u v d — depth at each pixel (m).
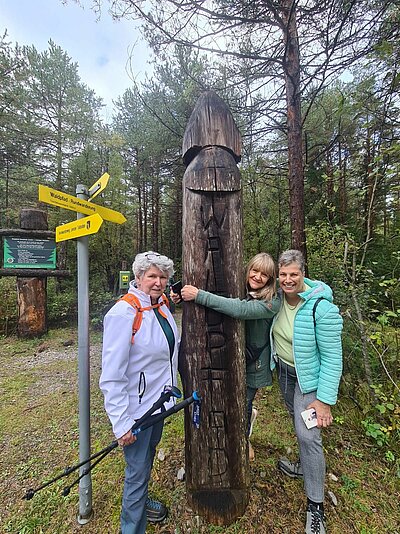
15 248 5.30
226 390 1.57
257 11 3.07
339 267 2.83
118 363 1.25
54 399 3.03
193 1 2.74
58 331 5.70
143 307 1.36
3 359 4.32
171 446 2.19
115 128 10.44
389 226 4.43
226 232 1.57
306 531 1.52
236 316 1.50
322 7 2.81
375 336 2.23
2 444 2.28
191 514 1.62
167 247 12.03
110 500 1.71
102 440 2.30
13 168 9.67
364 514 1.66
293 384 1.70
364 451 2.16
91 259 7.75
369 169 2.91
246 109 3.74
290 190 3.44
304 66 3.10
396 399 2.27
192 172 1.57
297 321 1.56
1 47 7.80
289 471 1.91
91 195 1.62
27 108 9.20
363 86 2.59
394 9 2.45
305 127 5.06
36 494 1.77
